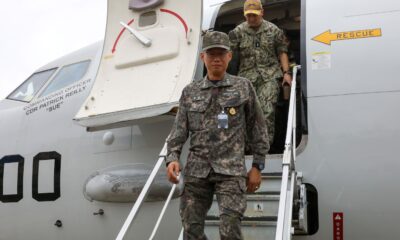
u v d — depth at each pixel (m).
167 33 5.71
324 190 5.09
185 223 3.60
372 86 5.16
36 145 6.57
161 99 5.29
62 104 6.53
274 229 4.56
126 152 5.87
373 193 4.97
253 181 3.63
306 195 5.11
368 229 4.98
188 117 3.70
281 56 5.70
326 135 5.16
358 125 5.10
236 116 3.61
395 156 4.96
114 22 6.08
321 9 5.71
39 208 6.42
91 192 5.91
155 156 5.70
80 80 6.59
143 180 5.59
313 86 5.33
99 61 6.41
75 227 6.15
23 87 7.27
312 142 5.19
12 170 6.69
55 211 6.29
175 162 3.63
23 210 6.55
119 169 5.83
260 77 5.68
